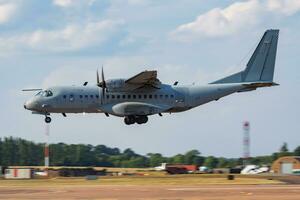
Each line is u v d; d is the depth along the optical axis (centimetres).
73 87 16862
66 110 16850
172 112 17350
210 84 17312
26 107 16838
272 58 17562
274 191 10362
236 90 17388
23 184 13025
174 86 17125
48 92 16788
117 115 16775
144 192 10256
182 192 10231
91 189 10994
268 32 17562
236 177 15688
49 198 9306
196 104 17188
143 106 16750
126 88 16600
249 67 17512
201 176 16312
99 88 16775
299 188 11156
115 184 12700
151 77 16025
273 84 17538
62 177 18588
